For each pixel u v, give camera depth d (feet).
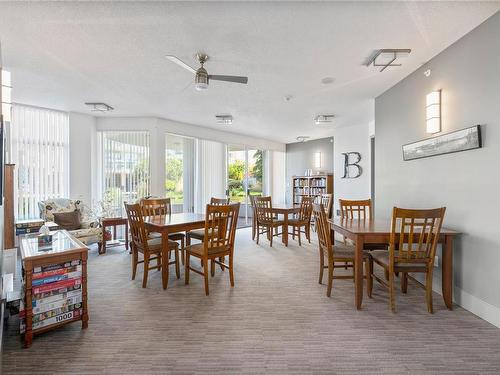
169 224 10.91
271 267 13.19
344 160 22.43
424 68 10.89
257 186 28.30
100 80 12.60
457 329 7.57
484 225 8.17
